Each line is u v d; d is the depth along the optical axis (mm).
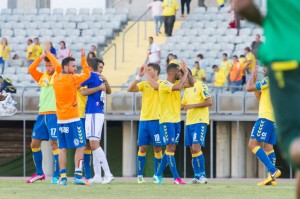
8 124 66750
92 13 85312
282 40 13477
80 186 37469
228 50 76062
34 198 29000
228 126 63062
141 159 42688
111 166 65625
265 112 38656
